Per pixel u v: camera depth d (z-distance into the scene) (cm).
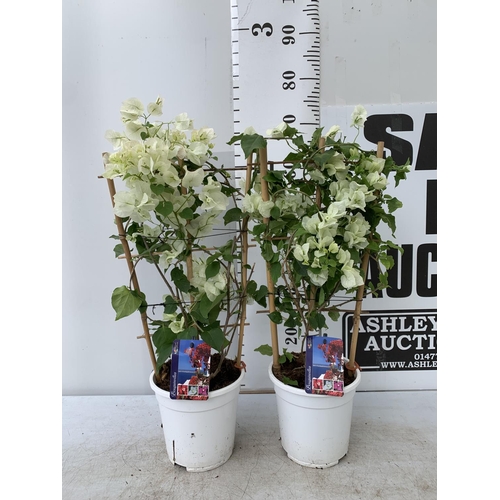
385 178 98
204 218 107
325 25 136
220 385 110
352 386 106
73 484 110
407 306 147
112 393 156
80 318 151
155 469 115
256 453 121
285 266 109
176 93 139
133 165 90
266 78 138
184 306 114
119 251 110
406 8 134
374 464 115
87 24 136
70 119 140
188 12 136
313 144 105
